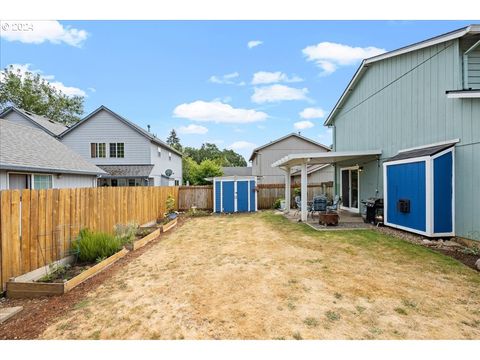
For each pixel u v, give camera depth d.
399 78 8.62
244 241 7.17
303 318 3.12
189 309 3.39
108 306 3.51
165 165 23.47
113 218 7.47
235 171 40.16
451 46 6.68
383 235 7.41
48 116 32.59
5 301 3.70
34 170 8.16
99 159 19.03
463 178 6.28
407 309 3.30
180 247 6.66
